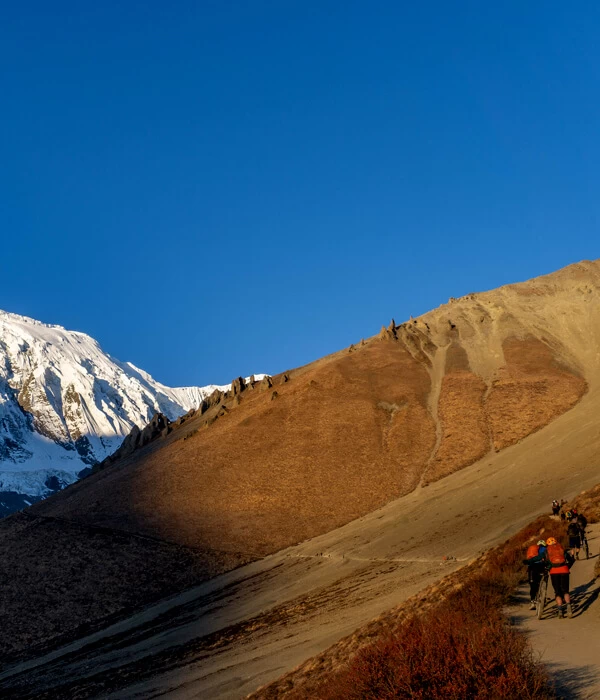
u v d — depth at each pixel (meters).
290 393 121.62
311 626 33.44
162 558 75.38
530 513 52.88
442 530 59.19
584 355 128.00
